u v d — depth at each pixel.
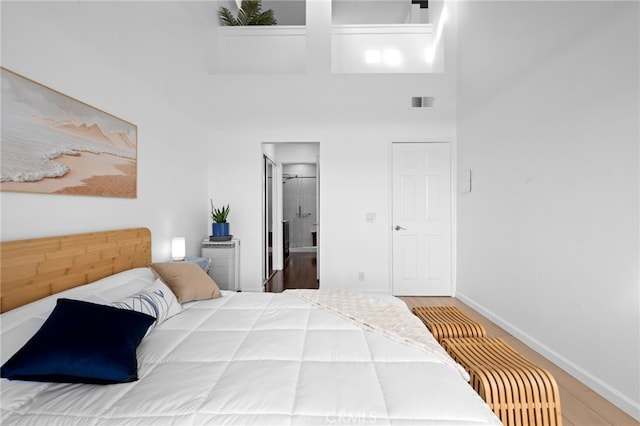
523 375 1.36
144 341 1.42
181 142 3.33
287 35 4.63
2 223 1.46
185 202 3.41
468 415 0.94
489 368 1.42
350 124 4.05
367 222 4.06
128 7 2.43
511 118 2.76
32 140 1.60
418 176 4.05
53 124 1.72
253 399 0.99
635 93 1.64
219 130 4.09
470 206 3.60
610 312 1.79
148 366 1.23
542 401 1.33
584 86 1.97
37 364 1.04
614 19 1.76
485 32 3.22
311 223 8.21
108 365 1.08
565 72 2.12
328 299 2.06
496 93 3.01
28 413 0.96
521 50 2.60
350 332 1.54
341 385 1.07
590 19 1.92
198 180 3.76
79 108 1.91
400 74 4.04
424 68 4.61
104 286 1.76
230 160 4.10
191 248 3.56
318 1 4.07
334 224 4.07
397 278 4.07
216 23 4.45
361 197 4.06
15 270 1.45
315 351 1.32
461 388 1.08
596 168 1.88
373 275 4.06
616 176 1.75
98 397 1.02
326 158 4.07
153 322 1.43
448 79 4.02
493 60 3.06
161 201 2.91
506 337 2.70
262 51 4.64
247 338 1.46
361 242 4.07
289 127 4.08
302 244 8.19
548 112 2.29
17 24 1.53
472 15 3.53
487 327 2.94
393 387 1.06
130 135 2.42
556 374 2.09
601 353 1.85
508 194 2.81
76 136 1.88
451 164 4.02
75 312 1.22
